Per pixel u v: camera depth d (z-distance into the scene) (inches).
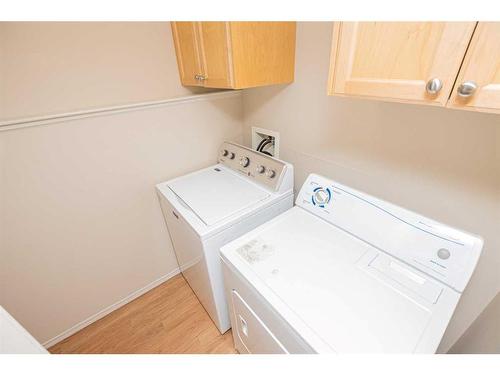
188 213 55.0
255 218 56.3
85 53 51.2
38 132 48.9
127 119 59.0
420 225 38.0
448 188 40.9
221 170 74.6
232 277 42.8
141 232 71.9
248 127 80.4
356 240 43.8
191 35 53.8
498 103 21.4
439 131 39.2
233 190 63.1
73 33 48.9
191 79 60.6
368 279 36.3
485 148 35.2
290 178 60.7
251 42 47.3
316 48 51.6
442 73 23.8
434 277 35.2
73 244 60.8
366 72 29.3
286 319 31.6
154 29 58.1
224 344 64.4
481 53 21.1
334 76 32.6
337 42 30.5
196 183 67.6
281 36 51.3
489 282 40.6
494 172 35.4
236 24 44.4
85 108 54.1
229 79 49.2
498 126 33.3
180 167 72.7
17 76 45.8
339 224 46.7
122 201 65.2
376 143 48.4
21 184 49.8
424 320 30.4
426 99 25.7
